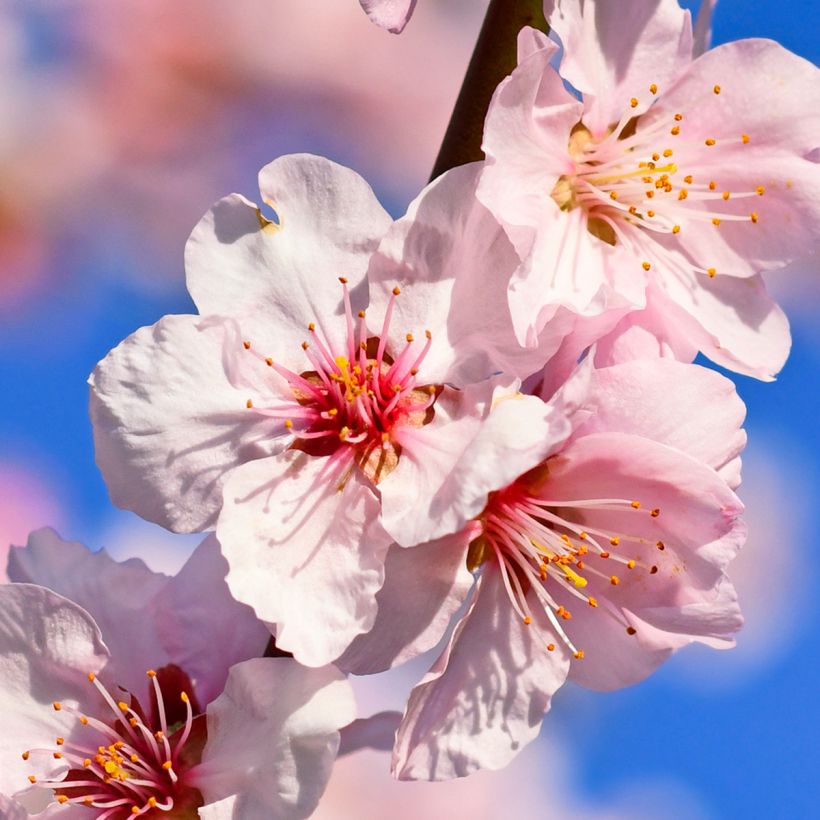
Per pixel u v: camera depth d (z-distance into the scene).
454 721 0.43
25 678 0.43
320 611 0.42
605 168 0.44
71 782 0.43
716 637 0.43
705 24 0.45
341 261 0.43
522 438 0.41
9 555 0.44
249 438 0.42
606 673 0.43
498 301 0.42
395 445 0.42
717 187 0.44
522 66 0.42
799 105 0.44
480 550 0.43
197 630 0.44
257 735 0.42
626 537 0.43
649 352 0.43
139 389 0.42
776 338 0.44
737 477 0.43
